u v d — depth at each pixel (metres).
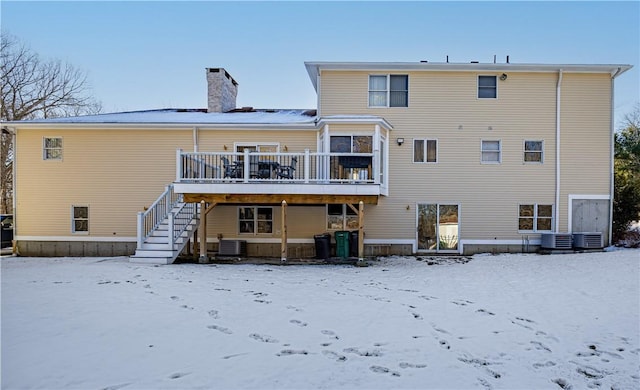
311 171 13.66
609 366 4.80
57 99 29.34
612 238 14.90
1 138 25.03
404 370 4.55
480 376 4.45
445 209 14.51
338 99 14.46
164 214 13.31
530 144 14.48
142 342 5.17
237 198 12.24
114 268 10.48
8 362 4.48
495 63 14.02
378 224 14.43
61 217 14.65
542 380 4.41
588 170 14.38
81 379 4.12
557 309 7.12
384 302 7.52
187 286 8.52
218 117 15.76
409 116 14.43
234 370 4.42
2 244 17.11
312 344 5.28
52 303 6.84
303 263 12.51
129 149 14.67
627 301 7.54
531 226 14.45
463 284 9.26
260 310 6.79
